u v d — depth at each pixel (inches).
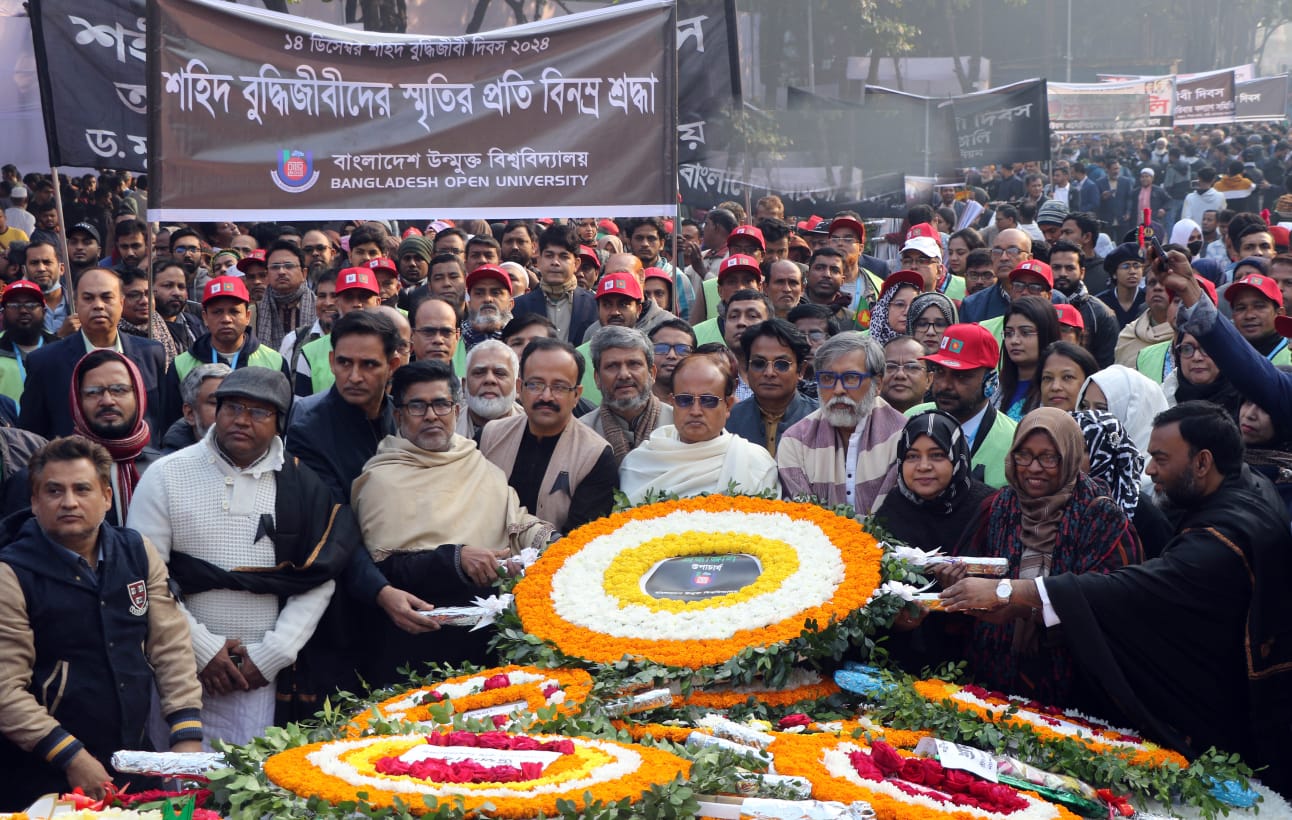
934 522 213.8
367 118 310.5
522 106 314.8
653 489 232.8
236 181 304.7
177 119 300.7
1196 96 1584.6
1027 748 177.2
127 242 457.1
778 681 182.4
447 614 210.1
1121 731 188.2
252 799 153.0
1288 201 717.3
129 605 198.5
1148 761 176.6
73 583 194.7
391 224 612.7
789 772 161.6
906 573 192.7
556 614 197.6
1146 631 188.7
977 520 208.5
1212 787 175.9
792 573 196.2
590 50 315.3
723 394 237.3
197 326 398.0
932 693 187.5
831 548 199.8
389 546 222.7
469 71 312.7
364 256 421.7
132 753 169.5
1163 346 323.0
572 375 239.1
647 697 177.0
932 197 741.9
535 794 146.9
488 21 1213.7
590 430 243.3
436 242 438.6
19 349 345.7
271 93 305.6
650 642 186.7
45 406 296.5
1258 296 286.5
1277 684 191.6
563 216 316.8
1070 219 474.3
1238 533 190.1
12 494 223.3
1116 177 1070.4
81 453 196.4
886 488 226.5
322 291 346.3
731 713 182.9
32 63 613.3
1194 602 188.7
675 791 148.5
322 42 307.6
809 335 304.8
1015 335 287.7
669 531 212.2
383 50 310.3
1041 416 197.3
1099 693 193.8
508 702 183.2
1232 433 196.1
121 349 306.8
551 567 209.0
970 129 690.2
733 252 402.0
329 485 232.4
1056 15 2219.5
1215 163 1256.8
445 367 230.5
